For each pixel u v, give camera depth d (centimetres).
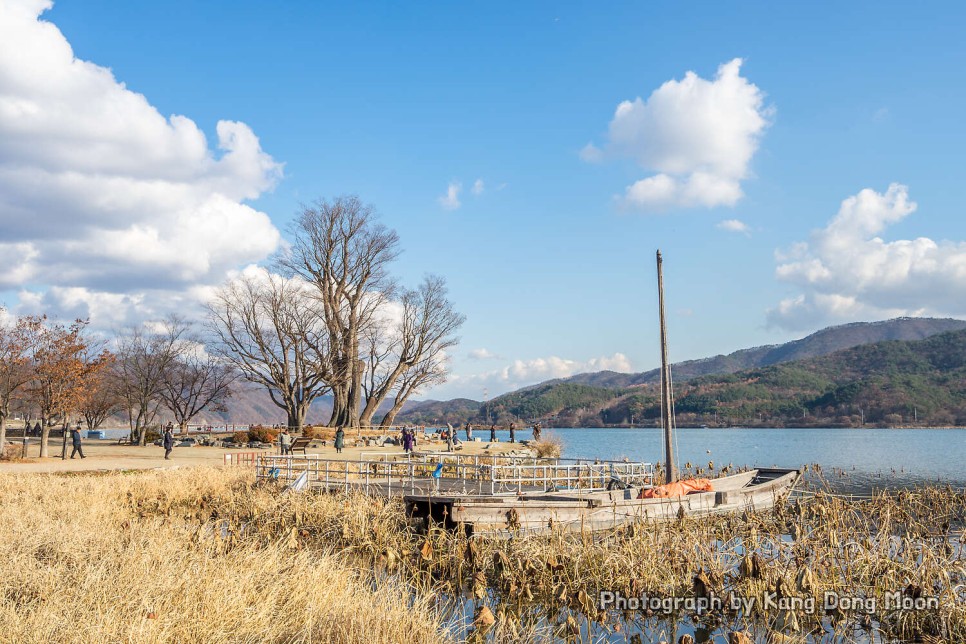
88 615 795
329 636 804
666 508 1827
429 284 7525
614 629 1052
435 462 2578
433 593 1116
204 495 2067
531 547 1363
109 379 6419
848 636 1025
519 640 957
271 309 6594
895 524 1822
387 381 7444
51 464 3425
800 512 1864
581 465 2269
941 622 1010
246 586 934
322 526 1619
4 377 3772
